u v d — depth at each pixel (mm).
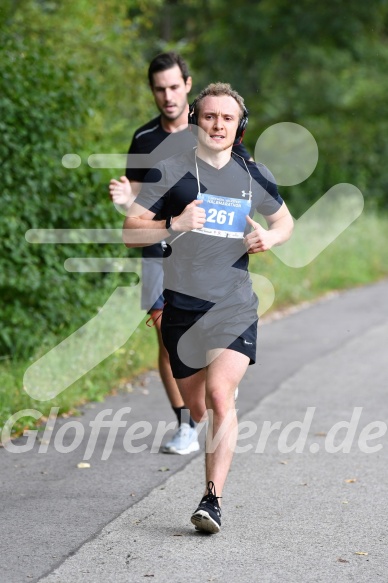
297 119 71938
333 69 73438
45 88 25922
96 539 13469
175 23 71375
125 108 39562
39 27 35812
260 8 71938
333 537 13688
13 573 12195
